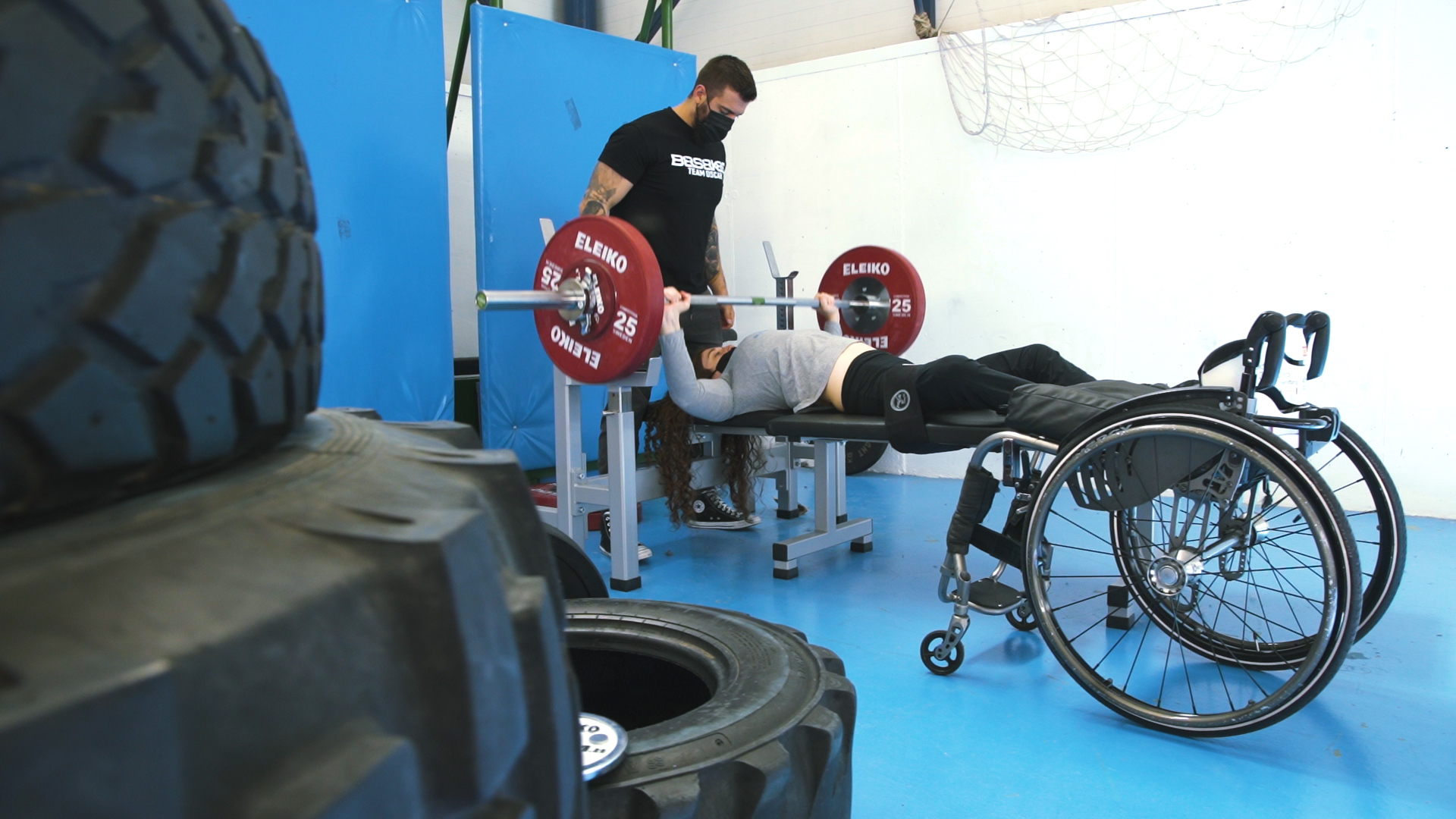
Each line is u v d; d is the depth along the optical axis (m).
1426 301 3.17
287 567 0.23
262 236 0.32
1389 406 3.25
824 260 4.45
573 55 3.81
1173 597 1.75
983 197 3.97
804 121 4.43
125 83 0.25
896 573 2.68
